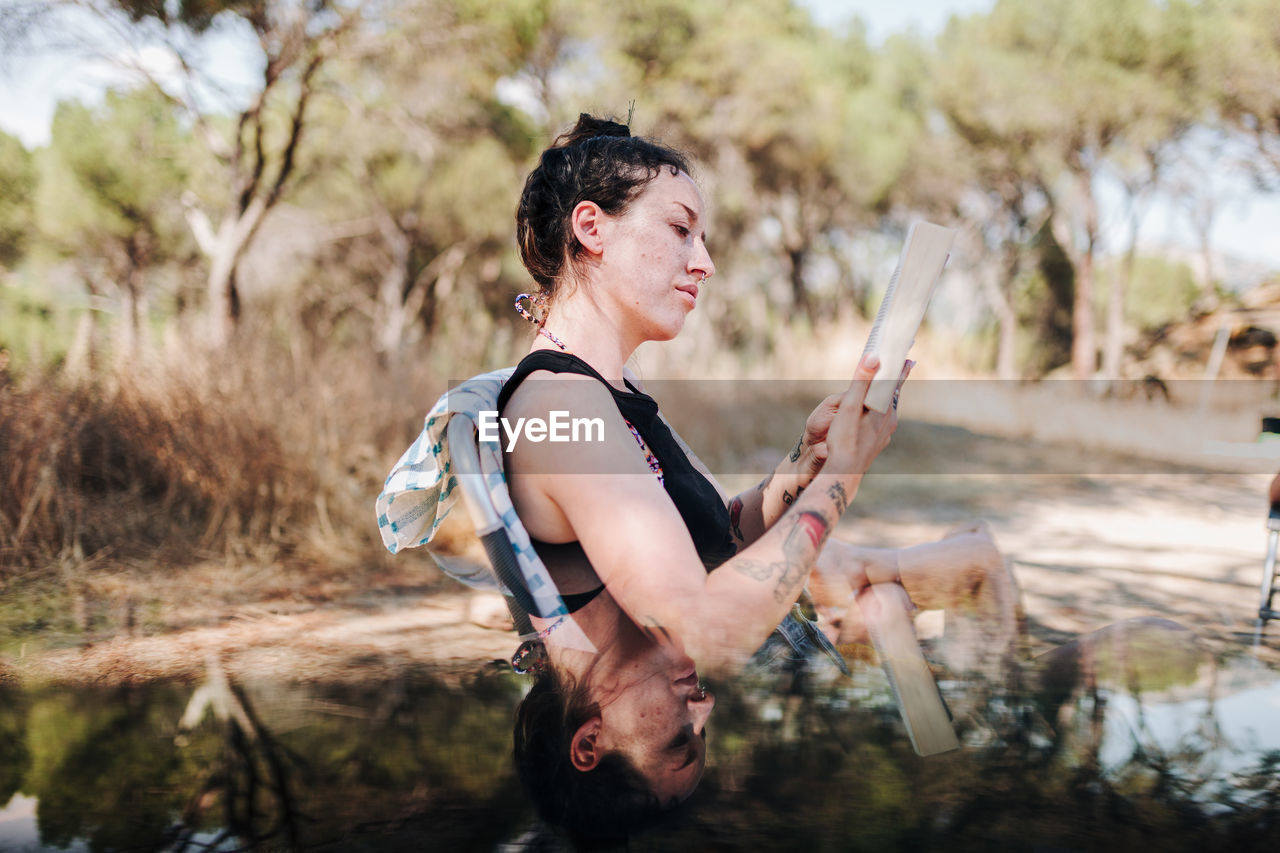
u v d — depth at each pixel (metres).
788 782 0.68
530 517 0.94
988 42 13.41
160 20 7.12
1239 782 0.67
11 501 2.44
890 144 15.15
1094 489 5.46
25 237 10.34
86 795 0.69
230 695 0.94
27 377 3.00
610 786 0.68
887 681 0.87
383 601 1.93
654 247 1.04
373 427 3.74
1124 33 11.80
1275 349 13.48
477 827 0.65
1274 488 2.01
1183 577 2.63
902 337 0.89
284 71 7.93
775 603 0.82
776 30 13.16
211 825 0.65
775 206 16.97
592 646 0.88
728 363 8.32
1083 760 0.71
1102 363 16.70
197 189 10.48
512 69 9.62
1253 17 11.02
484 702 0.90
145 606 1.82
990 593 1.09
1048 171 13.88
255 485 2.89
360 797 0.68
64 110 9.93
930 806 0.64
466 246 16.33
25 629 1.44
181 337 3.65
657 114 10.98
